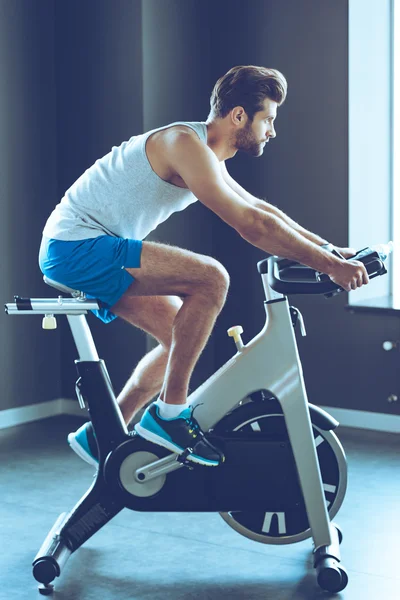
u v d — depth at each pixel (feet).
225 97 8.86
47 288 16.62
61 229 8.93
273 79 8.83
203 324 8.77
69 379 16.98
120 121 15.80
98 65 15.96
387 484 12.51
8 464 13.67
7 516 11.32
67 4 16.22
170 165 8.63
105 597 8.89
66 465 13.61
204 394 9.20
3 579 9.35
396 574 9.39
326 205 15.66
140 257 8.74
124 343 16.10
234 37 16.39
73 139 16.40
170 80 15.98
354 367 15.61
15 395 16.28
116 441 9.25
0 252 15.84
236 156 16.51
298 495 9.22
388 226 16.58
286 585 9.15
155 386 9.87
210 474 9.13
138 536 10.64
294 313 9.34
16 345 16.25
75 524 9.39
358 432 15.34
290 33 15.78
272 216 8.41
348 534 10.61
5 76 15.69
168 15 15.84
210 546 10.29
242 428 9.29
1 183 15.75
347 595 8.88
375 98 15.96
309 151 15.74
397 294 16.70
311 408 9.48
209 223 16.89
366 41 15.64
